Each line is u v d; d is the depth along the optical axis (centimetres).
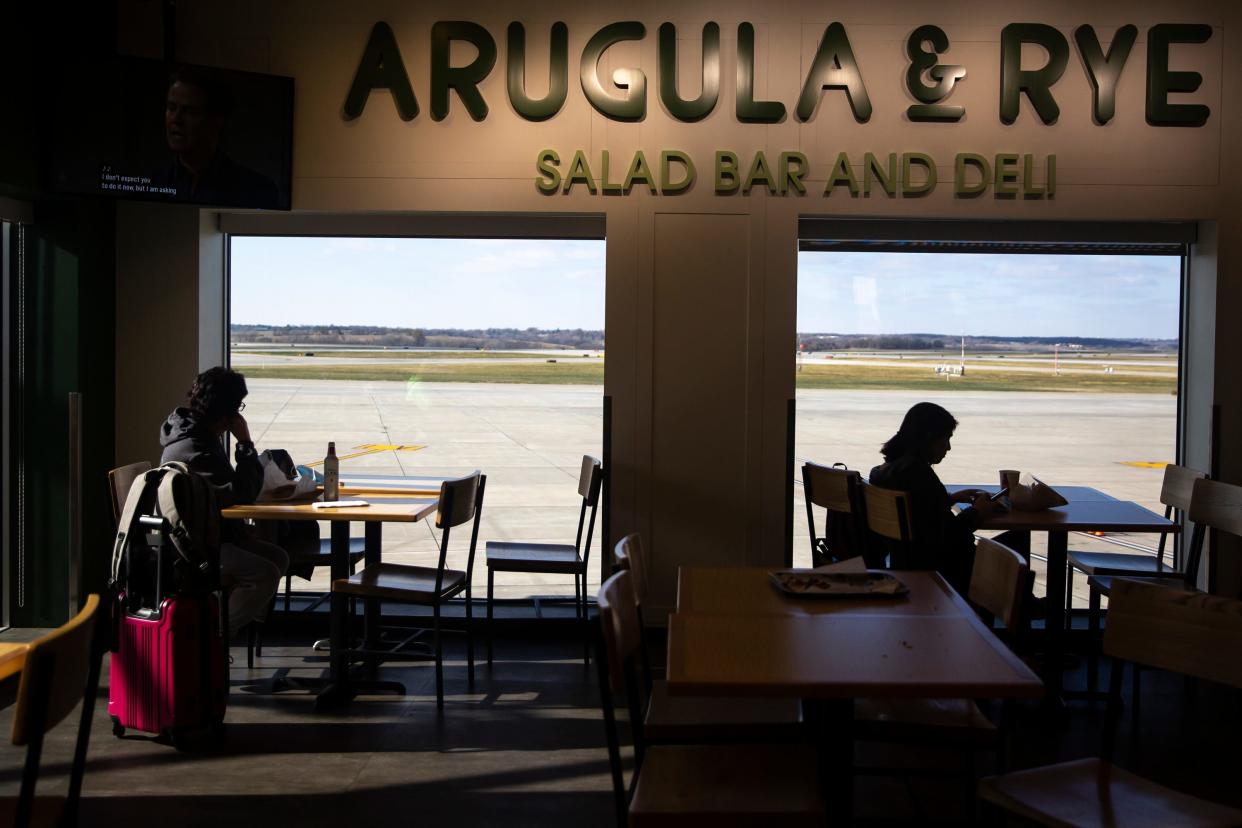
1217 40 547
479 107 549
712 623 257
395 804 346
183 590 392
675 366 553
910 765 381
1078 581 655
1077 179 550
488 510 718
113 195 508
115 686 401
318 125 551
